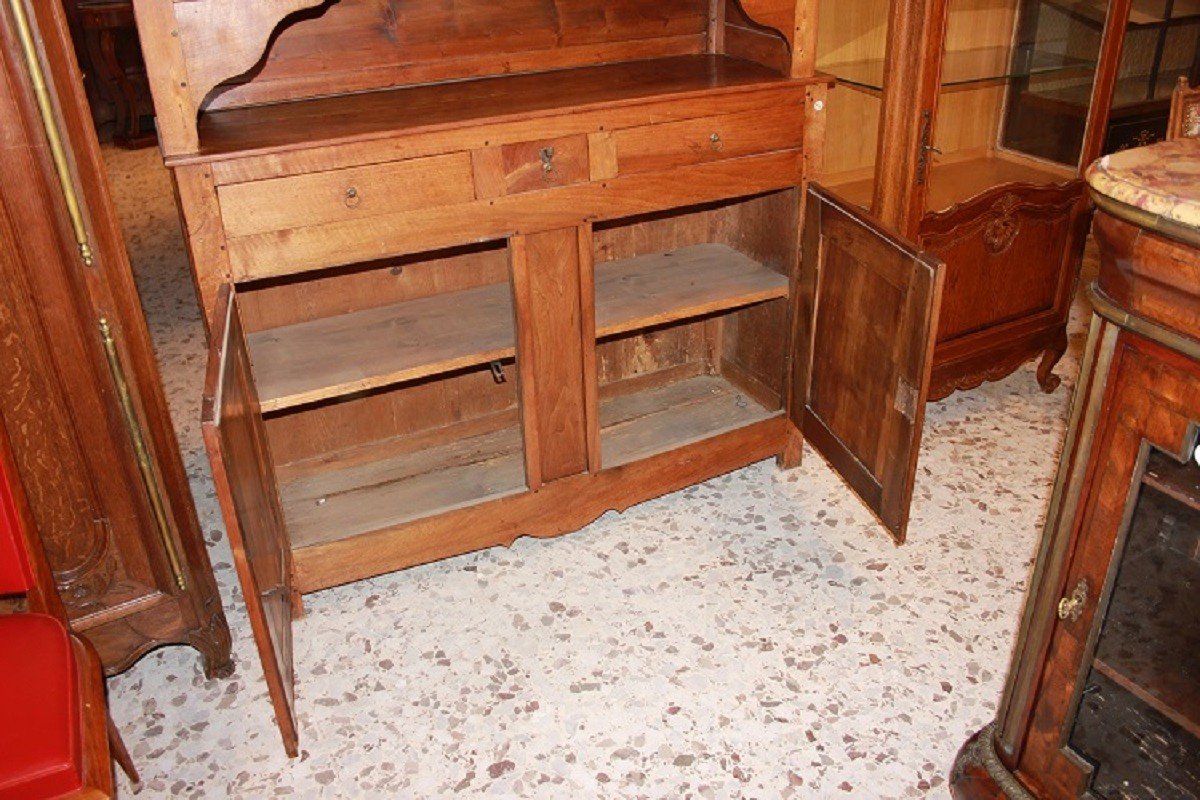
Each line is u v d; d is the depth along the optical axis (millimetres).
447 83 2199
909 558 2277
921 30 2250
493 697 1921
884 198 2480
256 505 1655
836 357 2201
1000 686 1919
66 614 1603
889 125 2395
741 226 2572
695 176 2119
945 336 2674
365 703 1917
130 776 1715
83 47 6340
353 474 2451
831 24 2525
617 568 2271
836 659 1990
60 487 1698
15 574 1411
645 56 2430
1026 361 2867
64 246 1551
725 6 2416
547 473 2256
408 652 2043
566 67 2340
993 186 2588
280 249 1791
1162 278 1102
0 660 1346
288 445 2436
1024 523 2391
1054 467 2611
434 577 2266
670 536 2379
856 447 2158
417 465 2496
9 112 1444
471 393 2607
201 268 1751
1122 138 2984
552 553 2332
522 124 1887
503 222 1952
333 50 2088
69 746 1257
